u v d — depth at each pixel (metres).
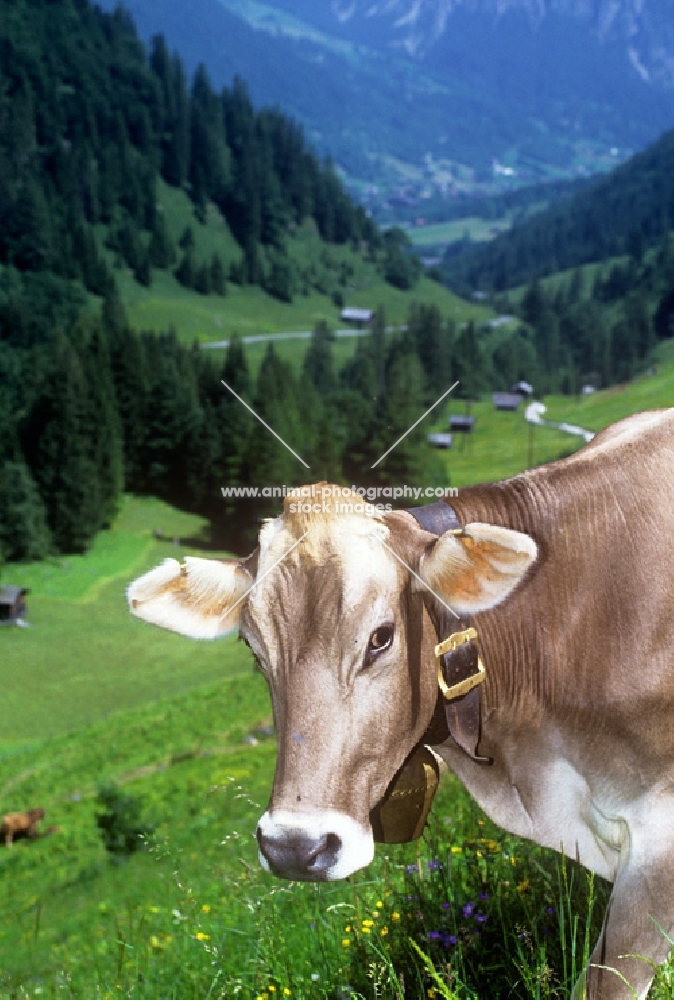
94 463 129.00
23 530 115.56
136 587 3.26
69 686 82.25
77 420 129.12
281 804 2.99
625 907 3.45
